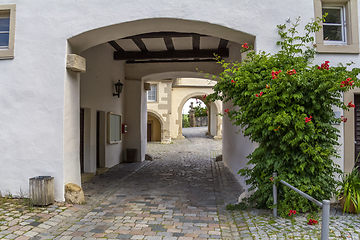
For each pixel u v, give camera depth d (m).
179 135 21.27
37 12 5.00
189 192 5.88
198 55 8.56
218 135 20.70
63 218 4.14
